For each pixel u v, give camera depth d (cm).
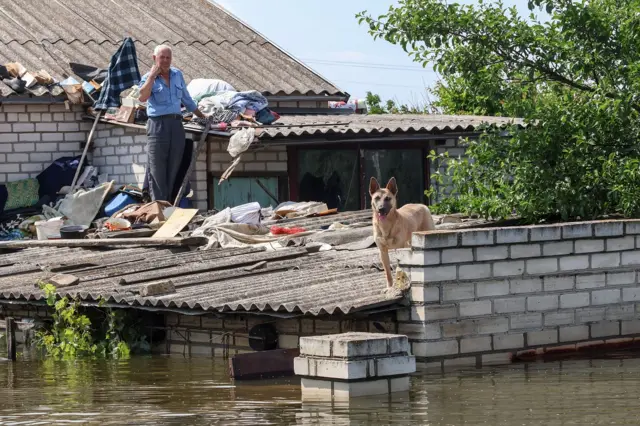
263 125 2036
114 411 868
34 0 2545
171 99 1916
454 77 1755
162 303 1166
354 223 1666
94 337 1289
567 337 1133
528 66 1697
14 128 2152
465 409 830
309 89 2398
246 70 2442
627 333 1177
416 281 1042
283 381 1003
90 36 2439
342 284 1160
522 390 912
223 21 2661
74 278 1346
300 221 1730
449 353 1052
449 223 1576
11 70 2161
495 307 1081
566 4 1645
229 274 1297
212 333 1202
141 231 1688
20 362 1212
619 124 1603
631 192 1530
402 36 1703
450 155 2286
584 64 1653
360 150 2228
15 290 1342
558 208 1578
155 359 1198
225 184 2091
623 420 775
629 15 1633
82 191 1995
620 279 1171
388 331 1073
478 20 1683
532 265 1107
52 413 867
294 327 1129
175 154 1938
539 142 1588
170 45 2483
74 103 2156
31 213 2080
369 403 865
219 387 977
